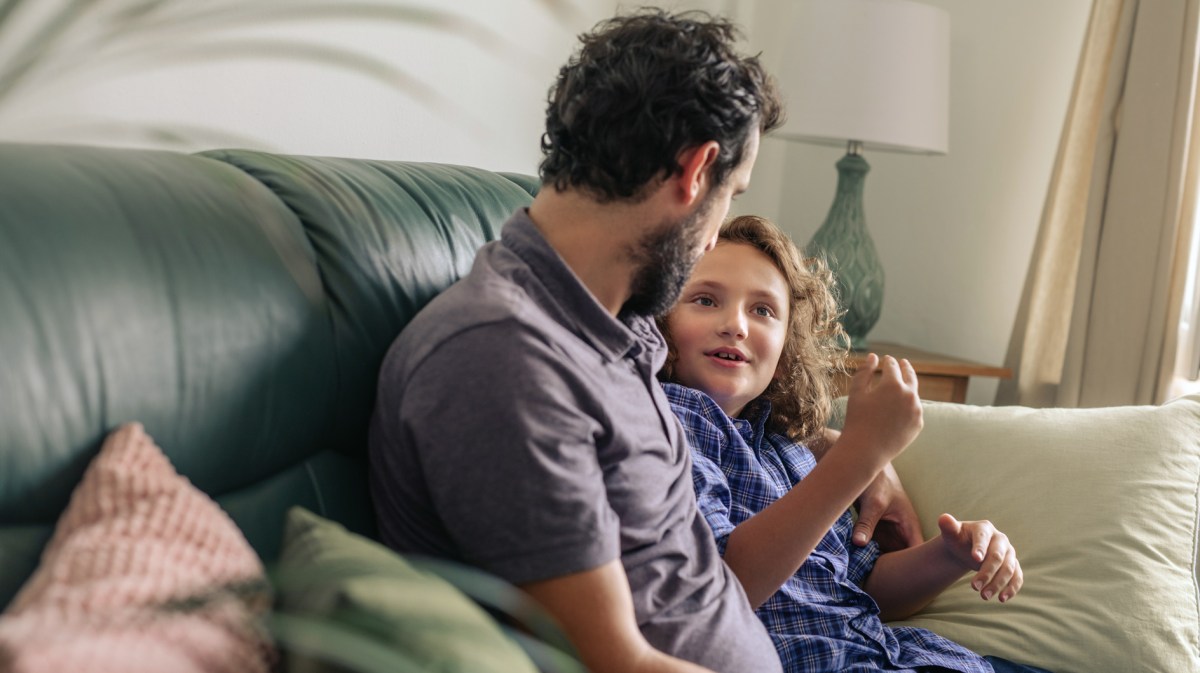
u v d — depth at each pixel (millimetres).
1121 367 2133
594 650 745
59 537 608
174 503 639
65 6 1222
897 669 1116
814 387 1347
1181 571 1343
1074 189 2256
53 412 636
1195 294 2104
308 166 1006
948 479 1434
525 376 764
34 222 666
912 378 1045
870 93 2211
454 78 1848
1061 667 1261
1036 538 1356
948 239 2664
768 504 1182
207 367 742
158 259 734
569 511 748
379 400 854
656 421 912
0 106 1166
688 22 873
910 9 2230
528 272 841
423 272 997
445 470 758
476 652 543
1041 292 2293
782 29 2750
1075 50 2400
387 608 540
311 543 670
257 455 793
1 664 436
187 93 1382
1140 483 1382
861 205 2381
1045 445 1422
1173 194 2082
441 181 1140
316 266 908
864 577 1287
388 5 1688
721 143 857
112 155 797
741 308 1215
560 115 871
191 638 501
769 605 1108
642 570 857
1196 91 2100
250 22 1458
